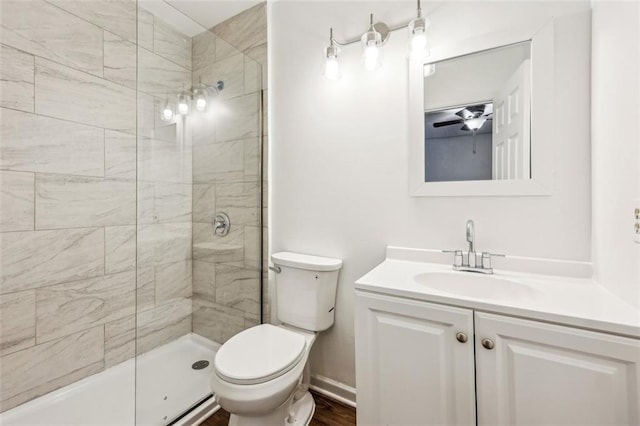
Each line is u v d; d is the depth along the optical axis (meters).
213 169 1.77
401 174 1.35
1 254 1.21
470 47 1.20
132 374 1.60
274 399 1.01
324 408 1.43
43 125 1.32
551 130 1.07
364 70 1.43
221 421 1.33
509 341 0.79
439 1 1.27
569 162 1.05
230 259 1.78
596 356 0.69
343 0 1.49
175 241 1.73
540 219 1.10
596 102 0.97
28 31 1.26
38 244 1.31
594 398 0.69
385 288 0.97
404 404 0.94
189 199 1.79
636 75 0.74
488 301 0.82
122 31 1.61
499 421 0.80
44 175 1.33
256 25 1.77
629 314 0.72
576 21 1.03
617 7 0.83
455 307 0.86
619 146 0.83
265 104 1.75
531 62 1.10
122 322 1.61
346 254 1.49
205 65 1.76
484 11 1.18
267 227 1.75
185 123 1.74
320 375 1.57
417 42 1.15
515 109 1.13
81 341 1.45
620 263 0.83
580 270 1.03
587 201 1.02
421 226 1.31
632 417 0.66
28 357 1.28
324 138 1.55
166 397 1.39
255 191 1.75
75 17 1.42
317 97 1.57
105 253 1.54
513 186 1.13
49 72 1.33
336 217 1.51
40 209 1.31
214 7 1.79
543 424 0.75
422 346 0.91
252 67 1.73
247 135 1.74
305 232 1.62
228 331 1.75
